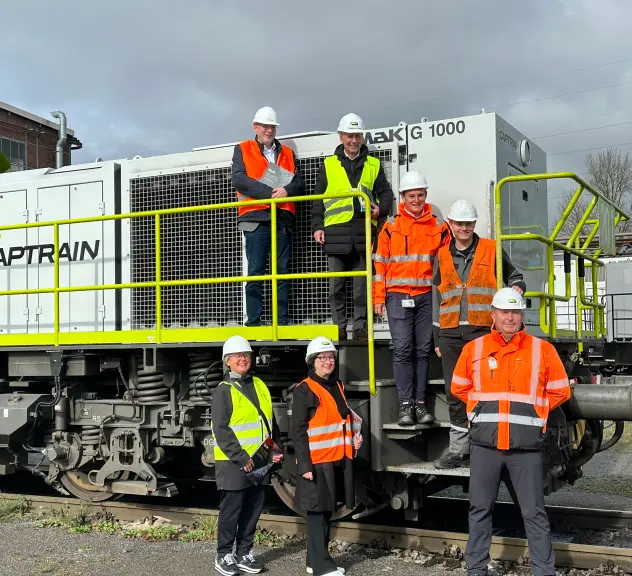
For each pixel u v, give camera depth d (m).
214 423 5.29
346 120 6.34
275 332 6.04
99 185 7.89
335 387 5.28
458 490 8.42
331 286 6.39
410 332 5.80
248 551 5.40
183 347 6.55
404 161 6.79
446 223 5.91
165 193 7.51
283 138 7.22
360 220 6.36
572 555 5.33
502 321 4.68
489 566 5.34
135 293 7.61
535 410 4.62
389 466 5.68
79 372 7.26
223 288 7.14
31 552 5.91
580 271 7.39
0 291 7.46
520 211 7.08
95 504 7.14
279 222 6.65
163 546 6.02
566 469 6.46
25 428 7.61
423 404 5.84
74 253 7.97
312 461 5.11
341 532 6.01
